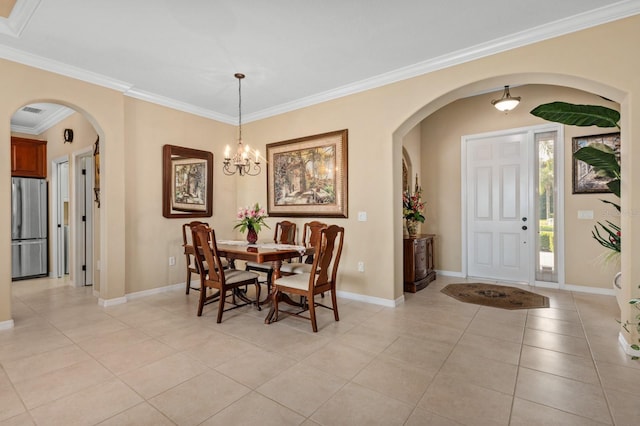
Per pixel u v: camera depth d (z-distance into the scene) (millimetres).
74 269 4668
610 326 3018
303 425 1663
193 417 1724
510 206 4922
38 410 1774
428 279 4742
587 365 2266
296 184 4520
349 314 3416
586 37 2561
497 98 5012
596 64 2521
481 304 3754
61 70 3311
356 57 3230
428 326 3053
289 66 3420
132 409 1788
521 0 2354
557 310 3506
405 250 4352
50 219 5426
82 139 4551
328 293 4230
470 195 5281
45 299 3982
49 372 2184
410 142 5352
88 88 3529
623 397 1879
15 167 5199
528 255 4762
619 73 2436
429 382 2064
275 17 2541
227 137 5219
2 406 1809
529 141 4730
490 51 2975
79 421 1688
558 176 4469
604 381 2055
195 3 2355
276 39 2873
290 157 4582
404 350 2531
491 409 1783
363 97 3887
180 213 4520
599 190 4164
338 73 3605
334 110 4141
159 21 2580
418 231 5738
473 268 5277
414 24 2660
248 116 5098
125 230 3957
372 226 3838
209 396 1912
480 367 2254
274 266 3238
